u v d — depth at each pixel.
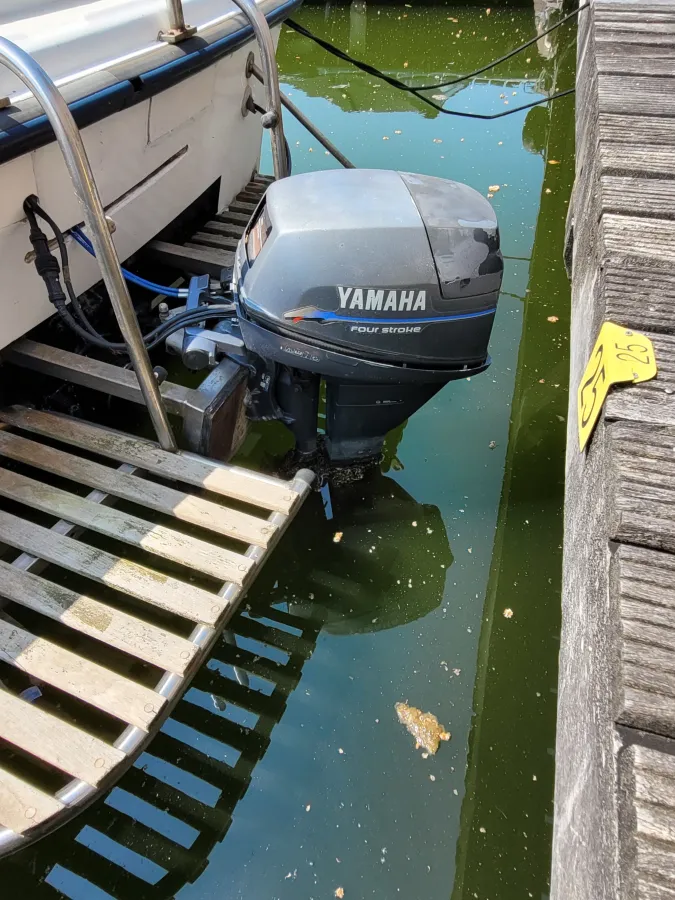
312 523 1.96
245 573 1.45
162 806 1.42
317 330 1.51
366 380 1.61
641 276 1.02
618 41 1.99
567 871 0.65
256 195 2.79
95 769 1.16
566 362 2.53
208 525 1.56
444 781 1.44
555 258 3.09
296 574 1.84
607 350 0.90
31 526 1.56
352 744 1.50
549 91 4.81
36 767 1.41
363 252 1.45
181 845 1.36
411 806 1.40
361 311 1.49
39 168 1.57
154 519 1.90
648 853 0.50
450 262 1.47
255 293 1.52
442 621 1.74
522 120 4.38
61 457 1.72
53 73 1.62
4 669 1.55
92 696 1.26
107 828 1.39
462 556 1.89
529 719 1.54
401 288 1.47
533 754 1.48
